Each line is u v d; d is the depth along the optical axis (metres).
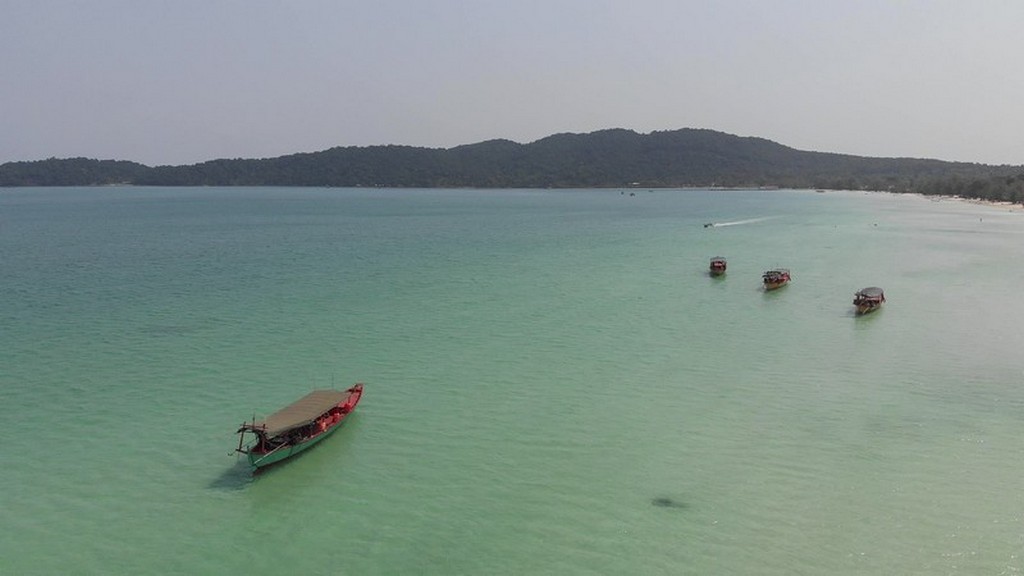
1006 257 98.62
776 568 24.34
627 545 25.77
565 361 47.06
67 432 35.50
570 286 75.12
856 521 27.11
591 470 31.48
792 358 47.81
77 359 46.81
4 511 28.42
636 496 29.16
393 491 29.89
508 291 71.81
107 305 62.94
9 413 37.72
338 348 49.75
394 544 26.11
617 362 46.84
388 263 91.88
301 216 187.75
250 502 29.17
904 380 43.00
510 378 43.53
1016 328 55.78
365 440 34.72
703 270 87.62
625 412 38.06
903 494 29.06
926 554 24.98
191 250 104.31
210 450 33.72
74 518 28.02
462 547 25.83
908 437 34.56
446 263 92.50
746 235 136.12
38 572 24.73
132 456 33.06
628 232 143.12
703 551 25.36
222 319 58.00
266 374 44.06
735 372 44.72
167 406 38.84
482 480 30.69
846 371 44.84
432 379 43.34
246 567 24.91
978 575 23.84
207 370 44.78
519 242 121.00
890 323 57.97
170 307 62.34
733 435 35.00
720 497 29.03
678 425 36.25
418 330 54.97
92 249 104.38
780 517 27.47
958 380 42.88
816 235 135.62
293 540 26.48
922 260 96.44
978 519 27.12
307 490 30.06
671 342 51.91
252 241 118.69
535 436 35.06
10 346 49.59
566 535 26.48
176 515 28.23
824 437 34.62
